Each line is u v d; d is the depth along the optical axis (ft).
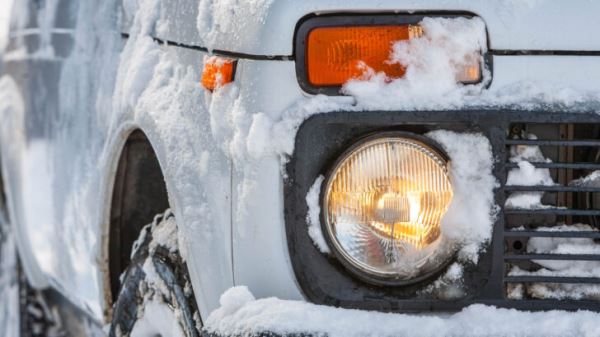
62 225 20.85
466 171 13.48
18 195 23.82
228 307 13.55
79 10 20.17
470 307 13.42
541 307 13.56
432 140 13.44
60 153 20.79
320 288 13.52
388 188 13.42
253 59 13.67
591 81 13.67
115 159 17.15
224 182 14.03
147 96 15.89
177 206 14.56
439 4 13.47
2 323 25.89
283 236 13.55
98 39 19.13
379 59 13.44
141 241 16.98
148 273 16.11
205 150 14.43
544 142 13.55
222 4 14.62
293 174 13.48
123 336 16.70
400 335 12.88
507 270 13.71
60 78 20.86
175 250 15.72
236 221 13.78
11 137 24.41
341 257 13.38
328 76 13.44
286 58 13.52
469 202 13.48
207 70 14.48
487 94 13.52
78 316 23.41
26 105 23.24
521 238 13.76
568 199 14.05
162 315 15.70
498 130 13.52
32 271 24.45
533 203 13.65
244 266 13.71
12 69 24.41
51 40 21.65
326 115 13.41
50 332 25.89
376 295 13.51
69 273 20.85
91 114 19.12
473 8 13.53
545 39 13.61
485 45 13.56
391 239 13.41
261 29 13.61
